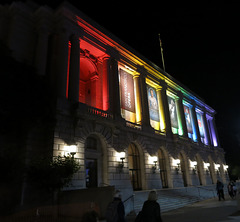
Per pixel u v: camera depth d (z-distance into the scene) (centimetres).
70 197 1384
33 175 1316
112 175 1934
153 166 2442
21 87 1517
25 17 1950
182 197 2147
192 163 3269
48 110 1587
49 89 1680
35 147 1552
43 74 1812
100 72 2420
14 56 1761
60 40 1969
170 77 3422
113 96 2306
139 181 2309
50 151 1554
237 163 5206
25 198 1397
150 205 559
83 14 2183
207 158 3825
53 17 2055
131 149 2359
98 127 1938
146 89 2794
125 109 2486
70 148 1628
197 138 3772
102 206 1220
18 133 1524
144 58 2897
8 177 1243
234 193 2386
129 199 1504
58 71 1862
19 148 1493
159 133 2756
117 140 2089
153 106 2936
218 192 2164
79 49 2061
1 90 1435
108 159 1955
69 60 2027
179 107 3531
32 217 1268
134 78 2783
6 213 1294
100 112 2003
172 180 2691
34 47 1934
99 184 1878
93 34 2270
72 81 1908
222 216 1227
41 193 1464
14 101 1465
